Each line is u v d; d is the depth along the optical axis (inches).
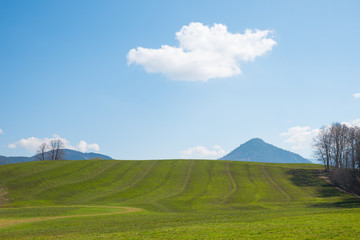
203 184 3506.4
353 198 2733.8
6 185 3147.1
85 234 1075.3
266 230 947.3
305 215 1368.1
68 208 2186.3
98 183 3442.4
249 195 2989.7
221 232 948.6
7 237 1075.9
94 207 2257.6
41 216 1760.6
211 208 2278.5
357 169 3602.4
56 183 3348.9
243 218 1430.9
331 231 874.8
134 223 1374.3
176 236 913.5
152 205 2412.6
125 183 3496.6
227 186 3422.7
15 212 1951.3
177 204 2507.4
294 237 816.9
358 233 830.5
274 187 3378.4
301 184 3518.7
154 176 3838.6
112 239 909.2
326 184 3491.6
